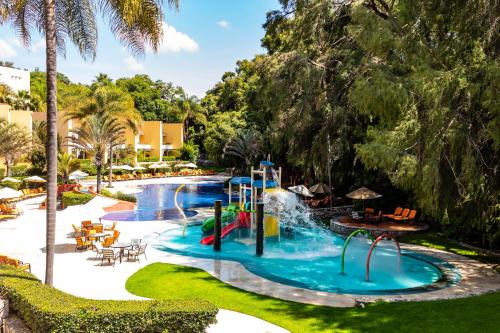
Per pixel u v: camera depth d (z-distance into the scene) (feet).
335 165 94.38
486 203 47.93
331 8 77.87
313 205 94.73
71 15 38.27
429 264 52.39
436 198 43.11
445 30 48.03
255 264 52.95
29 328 30.66
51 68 35.19
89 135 118.52
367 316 33.96
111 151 141.90
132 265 48.88
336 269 51.39
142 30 39.45
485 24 43.11
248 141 141.59
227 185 142.00
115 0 36.83
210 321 29.27
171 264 50.06
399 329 30.99
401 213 77.51
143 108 254.06
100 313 27.96
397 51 50.85
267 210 68.13
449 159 42.70
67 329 27.63
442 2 45.78
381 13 69.31
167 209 99.40
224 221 70.85
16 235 64.13
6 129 110.11
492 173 44.37
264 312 35.12
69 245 57.47
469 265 50.85
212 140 171.22
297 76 80.28
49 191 35.65
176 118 252.21
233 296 39.17
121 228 73.20
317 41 85.61
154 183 160.15
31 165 139.54
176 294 39.29
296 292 40.88
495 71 36.45
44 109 192.24
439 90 39.63
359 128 82.38
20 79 205.77
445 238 65.41
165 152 230.89
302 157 91.76
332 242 66.39
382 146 44.29
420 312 34.24
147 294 38.96
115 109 123.03
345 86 79.77
